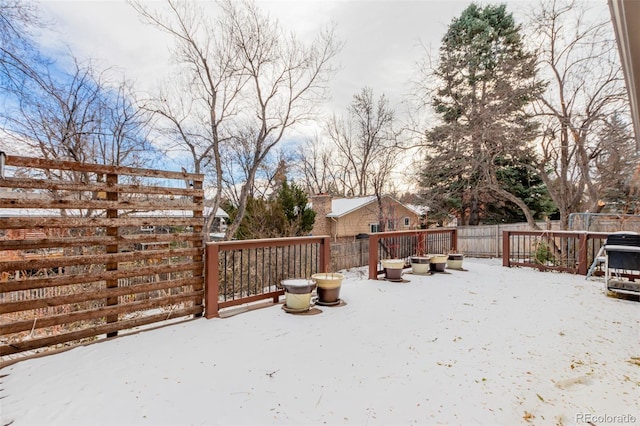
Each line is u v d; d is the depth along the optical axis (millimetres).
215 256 4008
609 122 8109
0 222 2711
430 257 6883
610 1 1210
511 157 9992
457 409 2127
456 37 11633
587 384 2496
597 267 6773
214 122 11508
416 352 2998
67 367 2660
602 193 9695
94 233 6570
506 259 7930
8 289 2730
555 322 3838
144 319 3578
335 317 3979
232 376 2523
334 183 22938
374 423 1976
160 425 1930
